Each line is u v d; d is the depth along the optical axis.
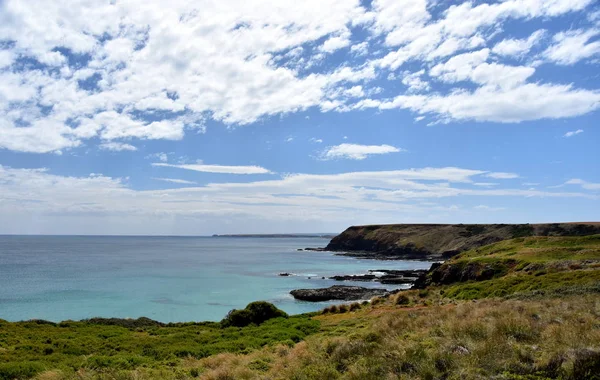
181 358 20.30
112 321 38.28
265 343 23.78
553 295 24.67
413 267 127.56
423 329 15.55
